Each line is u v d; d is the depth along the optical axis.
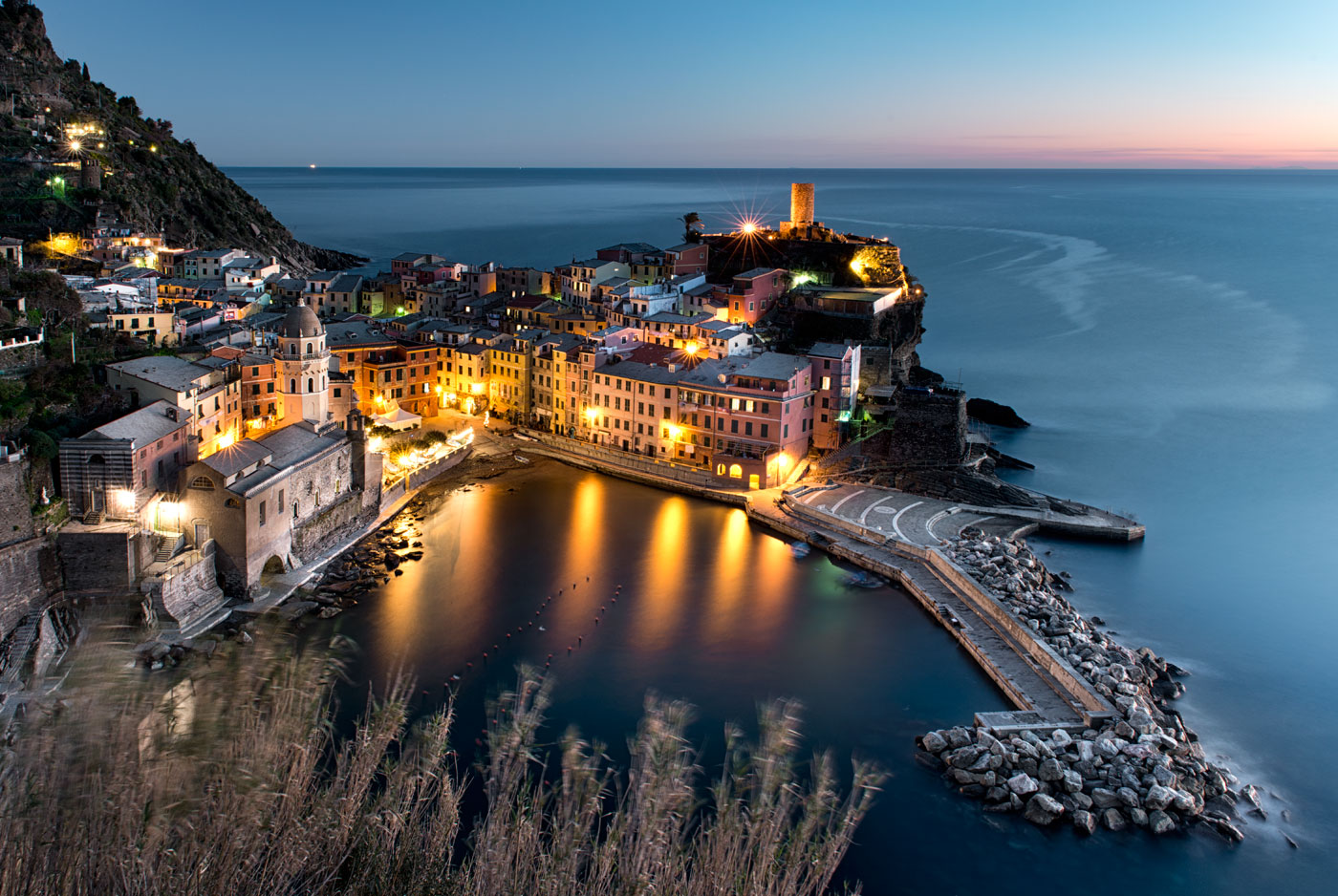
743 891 41.19
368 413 183.12
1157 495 165.38
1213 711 97.25
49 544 97.38
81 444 102.38
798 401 161.75
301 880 33.06
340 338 184.75
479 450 176.00
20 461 96.62
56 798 29.88
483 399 193.50
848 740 87.62
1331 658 109.00
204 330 179.38
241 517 106.06
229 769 32.19
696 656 102.56
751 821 47.62
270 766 33.03
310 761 34.59
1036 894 70.19
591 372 179.00
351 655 98.06
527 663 98.94
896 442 161.38
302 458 121.31
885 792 80.12
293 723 35.06
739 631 109.06
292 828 32.78
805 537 138.25
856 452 164.00
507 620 109.00
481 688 93.00
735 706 92.31
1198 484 170.88
